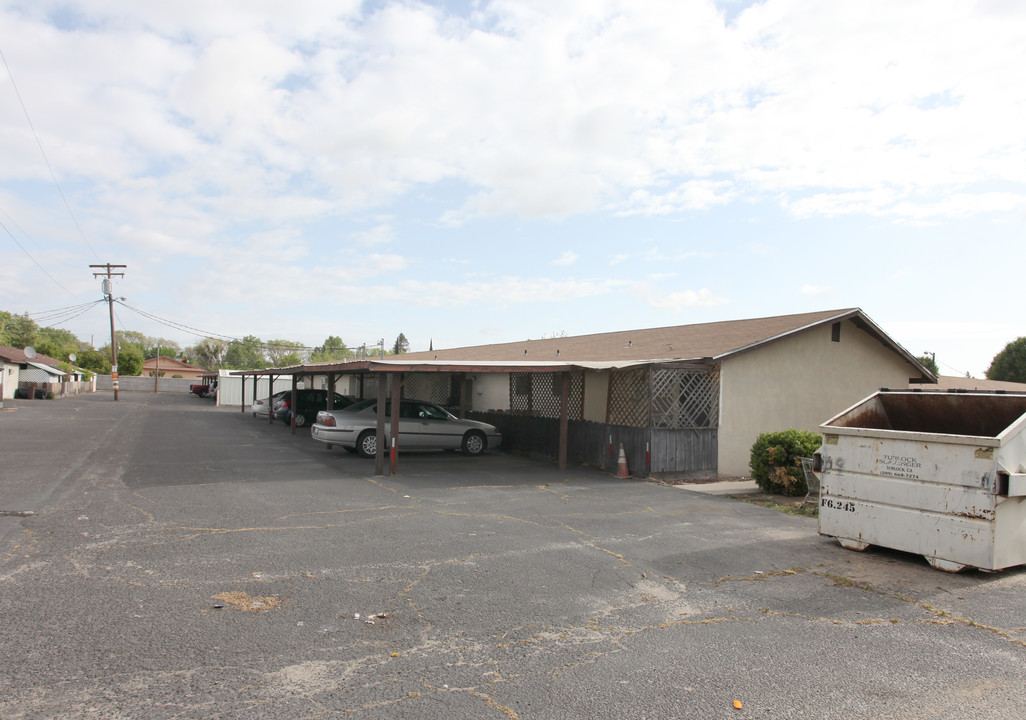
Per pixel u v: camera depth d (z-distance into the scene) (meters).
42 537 7.29
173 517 8.46
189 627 4.73
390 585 5.85
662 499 10.95
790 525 8.93
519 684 3.96
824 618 5.24
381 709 3.60
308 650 4.39
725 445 14.05
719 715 3.62
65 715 3.43
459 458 16.31
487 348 29.61
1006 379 42.22
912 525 6.91
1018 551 6.48
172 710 3.52
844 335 16.14
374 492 10.81
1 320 79.44
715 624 5.07
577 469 14.63
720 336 16.20
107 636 4.53
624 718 3.56
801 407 15.28
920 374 17.30
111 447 16.64
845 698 3.84
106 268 49.25
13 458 14.14
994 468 6.29
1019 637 4.87
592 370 14.84
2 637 4.46
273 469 13.30
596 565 6.68
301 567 6.35
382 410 12.86
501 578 6.15
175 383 74.44
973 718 3.61
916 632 4.95
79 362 83.12
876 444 7.34
